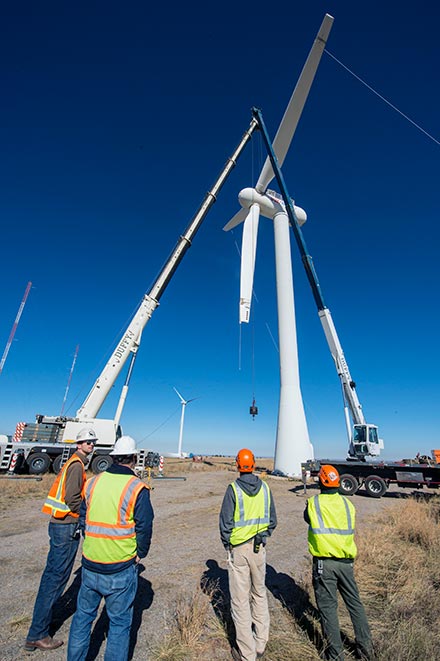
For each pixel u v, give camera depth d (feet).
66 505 11.82
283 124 95.04
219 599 14.47
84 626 9.20
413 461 53.72
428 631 12.13
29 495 40.01
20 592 15.17
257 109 99.45
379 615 13.57
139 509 9.63
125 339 65.41
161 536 24.76
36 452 57.26
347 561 11.07
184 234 73.15
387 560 18.97
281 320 88.74
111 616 9.19
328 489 11.89
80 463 12.30
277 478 72.84
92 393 62.08
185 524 28.40
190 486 52.80
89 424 60.34
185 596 14.84
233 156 85.92
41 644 11.07
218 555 20.49
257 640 10.71
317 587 11.14
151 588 15.70
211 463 119.96
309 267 77.36
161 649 10.94
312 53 84.33
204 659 10.62
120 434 65.31
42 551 20.89
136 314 67.31
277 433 80.89
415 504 39.17
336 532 11.14
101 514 9.56
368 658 10.56
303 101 91.09
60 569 11.44
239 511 11.19
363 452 57.82
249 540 11.05
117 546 9.35
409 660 10.53
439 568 18.08
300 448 77.10
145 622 12.67
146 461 66.03
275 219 100.07
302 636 11.93
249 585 10.95
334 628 10.68
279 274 93.86
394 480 51.11
